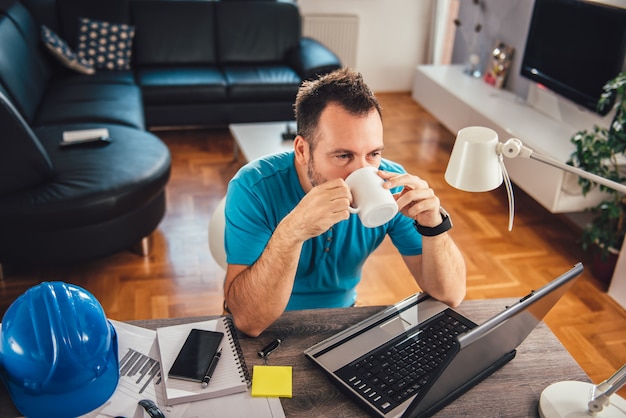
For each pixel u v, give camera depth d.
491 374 1.24
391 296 2.67
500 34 4.12
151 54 4.33
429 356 1.24
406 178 1.18
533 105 3.74
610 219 2.75
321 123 1.20
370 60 5.25
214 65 4.47
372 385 1.16
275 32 4.52
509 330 1.08
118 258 2.83
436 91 4.23
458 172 1.07
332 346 1.25
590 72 3.09
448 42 5.14
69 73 4.07
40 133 2.94
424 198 1.24
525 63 3.68
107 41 4.14
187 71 4.23
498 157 1.06
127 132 3.03
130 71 4.18
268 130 3.63
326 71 4.15
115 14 4.21
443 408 1.14
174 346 1.23
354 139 1.19
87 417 1.07
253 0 4.46
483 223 3.29
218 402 1.12
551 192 3.02
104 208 2.48
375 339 1.28
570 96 3.26
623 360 2.36
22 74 3.31
